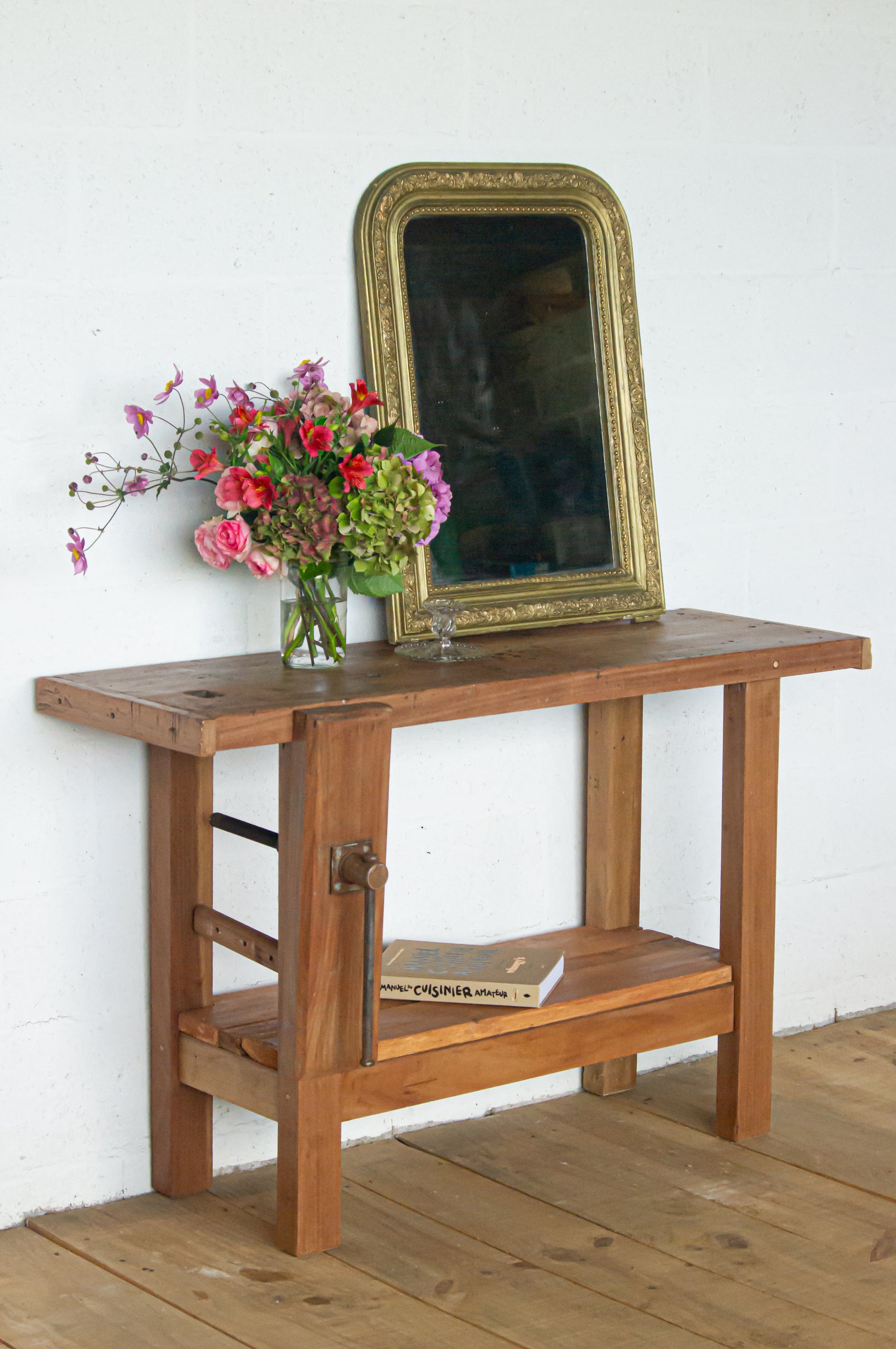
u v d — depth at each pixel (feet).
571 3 8.19
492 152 8.05
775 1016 9.77
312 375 7.23
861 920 10.09
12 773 7.00
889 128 9.50
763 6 8.88
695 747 9.24
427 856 8.30
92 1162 7.40
